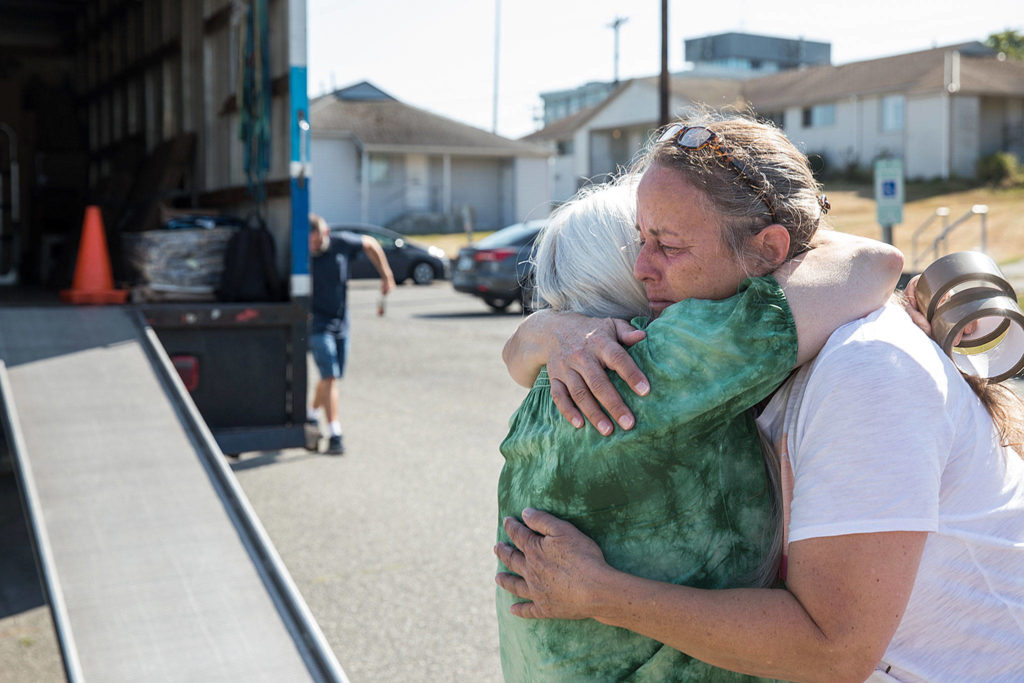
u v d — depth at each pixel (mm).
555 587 1308
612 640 1318
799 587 1182
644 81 45594
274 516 5113
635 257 1464
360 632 3715
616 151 49094
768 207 1273
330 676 2609
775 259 1290
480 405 8211
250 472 6027
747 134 1313
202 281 5328
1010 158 36594
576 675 1340
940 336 1346
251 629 2812
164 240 5266
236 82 6043
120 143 9227
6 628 3781
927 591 1270
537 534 1360
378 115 40562
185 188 7297
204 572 3064
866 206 31875
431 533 4844
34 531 3152
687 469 1269
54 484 3436
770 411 1318
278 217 5309
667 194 1281
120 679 2555
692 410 1229
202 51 6711
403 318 15078
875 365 1189
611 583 1249
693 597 1213
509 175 41469
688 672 1296
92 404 3979
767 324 1221
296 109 4949
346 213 39875
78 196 10766
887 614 1153
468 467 6137
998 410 1367
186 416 3969
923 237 24656
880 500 1150
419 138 40031
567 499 1319
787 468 1263
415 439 6922
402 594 4078
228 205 6254
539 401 1437
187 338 4828
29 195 10531
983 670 1289
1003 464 1322
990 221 26531
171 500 3428
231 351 4902
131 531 3232
